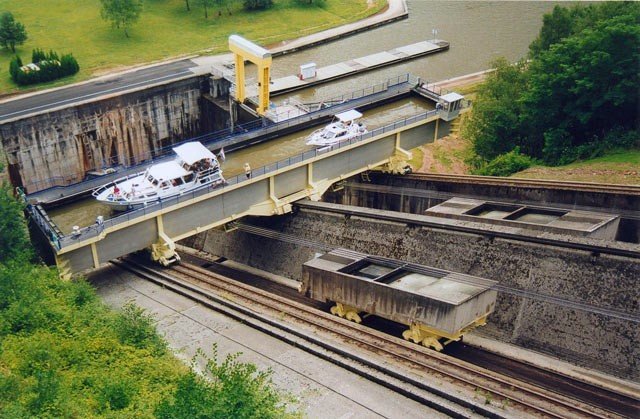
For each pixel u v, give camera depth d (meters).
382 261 47.72
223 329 42.81
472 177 59.47
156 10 116.38
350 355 38.53
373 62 100.75
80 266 48.53
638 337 39.84
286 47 106.88
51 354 33.91
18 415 28.30
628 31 60.91
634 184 54.97
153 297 48.00
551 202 54.47
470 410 33.97
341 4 124.56
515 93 74.38
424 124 64.94
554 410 34.03
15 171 68.44
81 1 117.88
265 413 29.14
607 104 64.12
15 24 99.50
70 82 89.44
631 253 40.22
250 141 61.59
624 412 37.56
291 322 43.31
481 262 46.53
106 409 30.72
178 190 51.38
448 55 104.88
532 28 113.00
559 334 42.62
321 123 65.69
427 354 39.31
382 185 66.00
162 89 76.38
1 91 86.88
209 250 64.25
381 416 33.84
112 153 75.31
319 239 55.94
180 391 29.42
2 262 44.81
